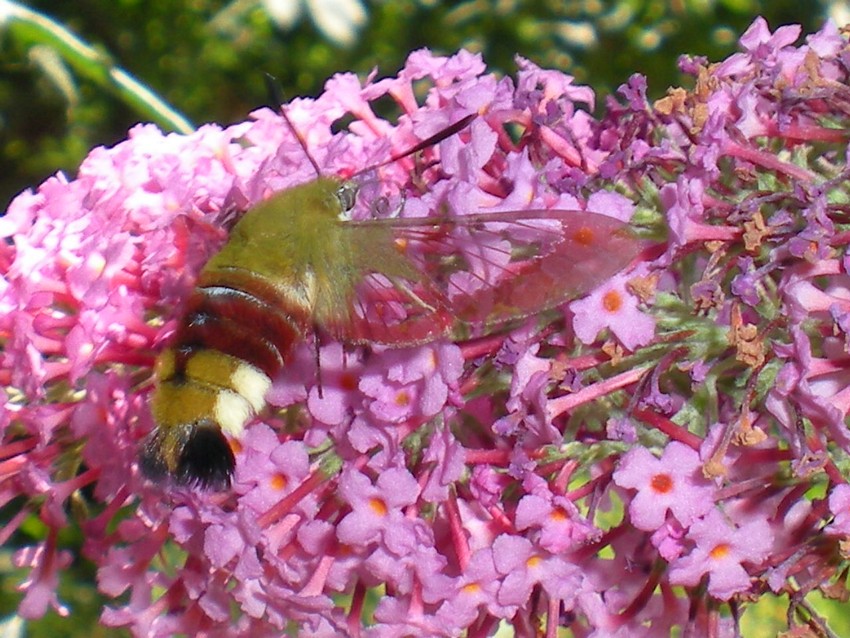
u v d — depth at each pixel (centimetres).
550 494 14
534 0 32
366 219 14
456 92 16
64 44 19
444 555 15
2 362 15
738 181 15
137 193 16
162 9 40
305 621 15
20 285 15
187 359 14
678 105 15
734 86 15
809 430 14
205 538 15
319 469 15
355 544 15
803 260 14
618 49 32
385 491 14
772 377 14
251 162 16
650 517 14
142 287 15
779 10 30
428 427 15
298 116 16
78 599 24
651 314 14
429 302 14
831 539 14
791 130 15
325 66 38
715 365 14
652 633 15
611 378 14
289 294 14
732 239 14
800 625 14
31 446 15
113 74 19
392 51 35
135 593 16
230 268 14
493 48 33
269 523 15
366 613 20
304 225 14
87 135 39
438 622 14
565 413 15
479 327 15
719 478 14
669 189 14
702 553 14
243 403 14
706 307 14
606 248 13
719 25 31
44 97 36
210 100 41
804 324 14
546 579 14
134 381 15
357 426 15
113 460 15
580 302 14
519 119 15
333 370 15
